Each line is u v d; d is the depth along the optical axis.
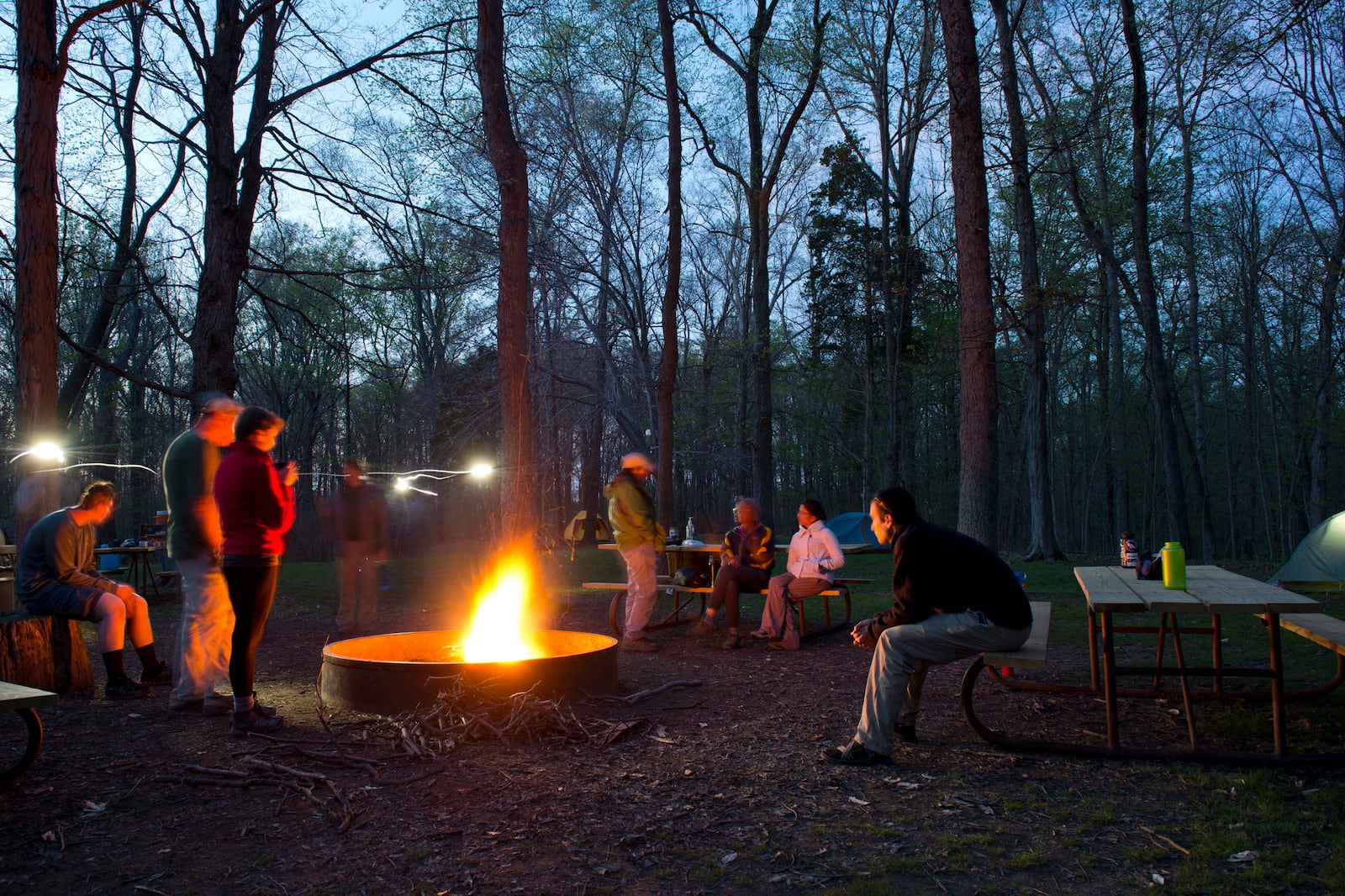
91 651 7.68
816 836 3.09
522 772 3.83
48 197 7.67
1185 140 23.38
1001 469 36.12
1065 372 33.81
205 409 5.13
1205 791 3.51
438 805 3.42
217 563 5.08
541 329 19.25
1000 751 4.13
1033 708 5.02
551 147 18.09
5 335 22.55
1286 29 7.47
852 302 28.55
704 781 3.72
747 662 6.69
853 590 12.14
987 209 9.61
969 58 9.55
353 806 3.41
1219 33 10.68
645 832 3.13
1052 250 24.08
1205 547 22.47
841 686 5.75
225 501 4.46
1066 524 32.94
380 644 5.93
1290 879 2.65
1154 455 29.55
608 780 3.73
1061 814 3.25
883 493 4.40
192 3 11.54
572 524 10.37
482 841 3.06
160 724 4.73
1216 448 36.19
